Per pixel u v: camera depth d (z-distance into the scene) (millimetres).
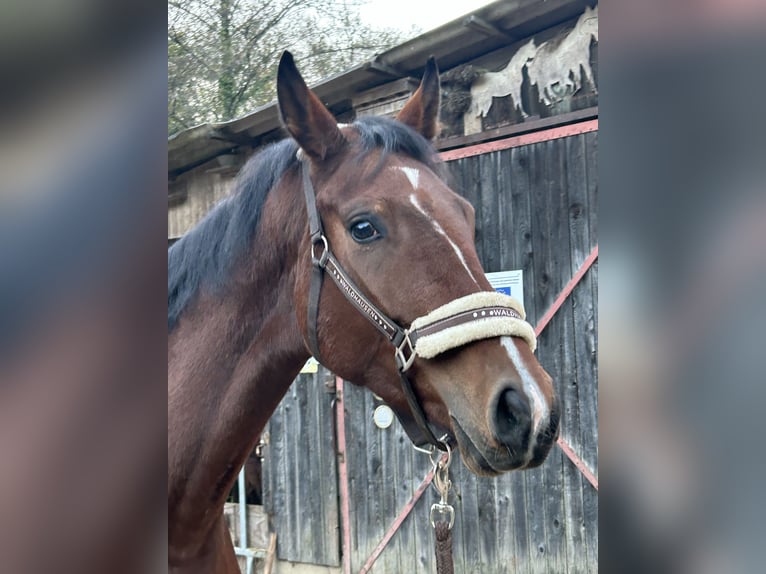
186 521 1400
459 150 2955
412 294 1166
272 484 3633
